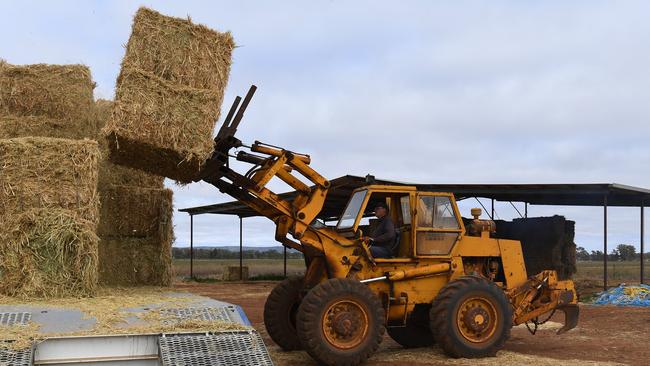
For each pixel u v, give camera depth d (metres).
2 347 3.96
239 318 4.82
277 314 7.67
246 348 4.39
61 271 5.61
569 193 14.94
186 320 4.64
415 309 7.96
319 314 6.53
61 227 5.62
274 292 7.73
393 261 7.32
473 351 7.11
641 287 14.11
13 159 5.66
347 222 7.59
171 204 8.26
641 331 9.51
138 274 8.02
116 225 7.88
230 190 7.30
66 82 7.69
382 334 6.77
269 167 7.29
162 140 6.12
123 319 4.59
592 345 8.23
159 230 8.12
